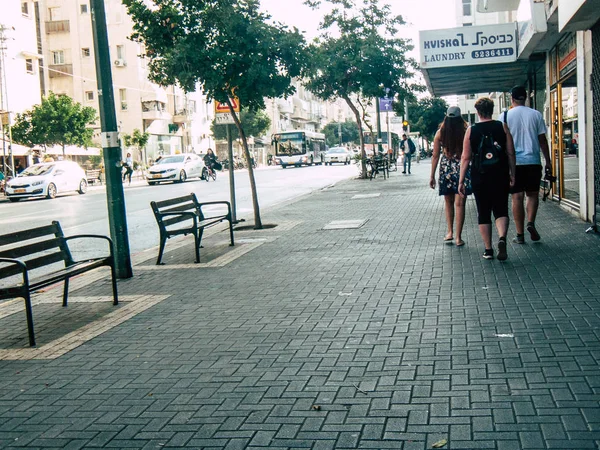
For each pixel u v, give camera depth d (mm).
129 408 4336
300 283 7941
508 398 4059
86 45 61969
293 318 6312
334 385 4484
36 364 5438
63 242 7484
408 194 20422
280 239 11961
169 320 6590
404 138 33906
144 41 13383
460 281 7379
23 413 4367
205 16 12930
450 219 9953
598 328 5332
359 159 32125
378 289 7301
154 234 15109
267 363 5047
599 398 3965
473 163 8414
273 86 13273
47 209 23875
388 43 29000
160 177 39625
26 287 5992
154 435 3885
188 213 9977
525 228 11078
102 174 49375
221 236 13078
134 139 54875
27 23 48156
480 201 8445
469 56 14844
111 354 5574
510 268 7863
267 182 34156
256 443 3684
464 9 58156
